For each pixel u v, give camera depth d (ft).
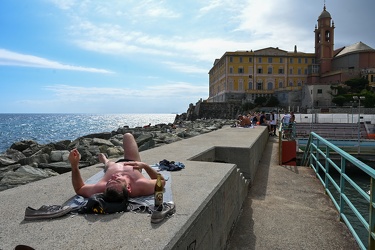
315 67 301.02
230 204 16.10
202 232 10.68
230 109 273.95
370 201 13.20
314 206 20.79
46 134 175.94
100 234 8.70
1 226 9.35
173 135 56.59
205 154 24.32
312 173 31.32
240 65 301.22
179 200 11.46
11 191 13.06
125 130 81.66
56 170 27.25
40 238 8.51
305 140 66.90
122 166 12.52
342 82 261.03
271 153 46.50
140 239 8.34
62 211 10.07
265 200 22.11
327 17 296.51
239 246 14.85
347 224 16.79
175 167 16.81
